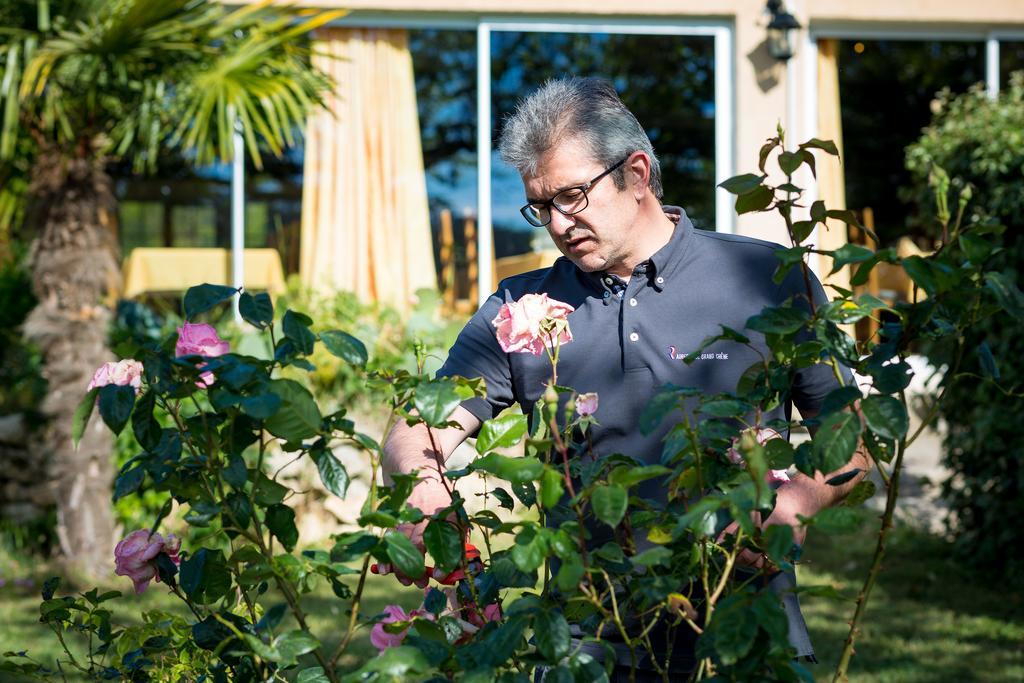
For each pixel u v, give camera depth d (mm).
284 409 1229
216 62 4926
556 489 1185
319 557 1238
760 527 1260
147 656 1541
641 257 1884
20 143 5406
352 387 5875
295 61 5395
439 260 7328
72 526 5176
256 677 1309
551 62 7434
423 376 1306
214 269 7086
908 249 7289
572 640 1412
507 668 1295
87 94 4707
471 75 7395
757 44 7457
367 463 5641
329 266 7215
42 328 5098
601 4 7363
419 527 1422
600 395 1863
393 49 7309
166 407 1308
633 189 1835
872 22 7684
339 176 7242
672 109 7520
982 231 1230
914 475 6789
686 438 1275
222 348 1314
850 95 7707
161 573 1414
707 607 1202
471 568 1438
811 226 1332
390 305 6789
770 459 1283
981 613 4660
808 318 1255
